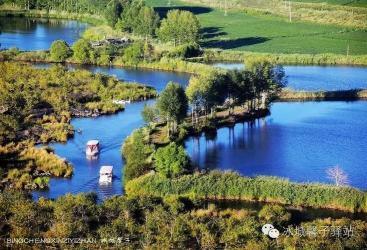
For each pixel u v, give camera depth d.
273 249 122.81
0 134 194.88
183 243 125.88
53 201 141.75
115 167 178.50
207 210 145.25
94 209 135.50
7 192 147.25
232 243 125.00
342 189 154.50
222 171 168.25
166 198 147.00
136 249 122.38
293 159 188.50
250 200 156.00
